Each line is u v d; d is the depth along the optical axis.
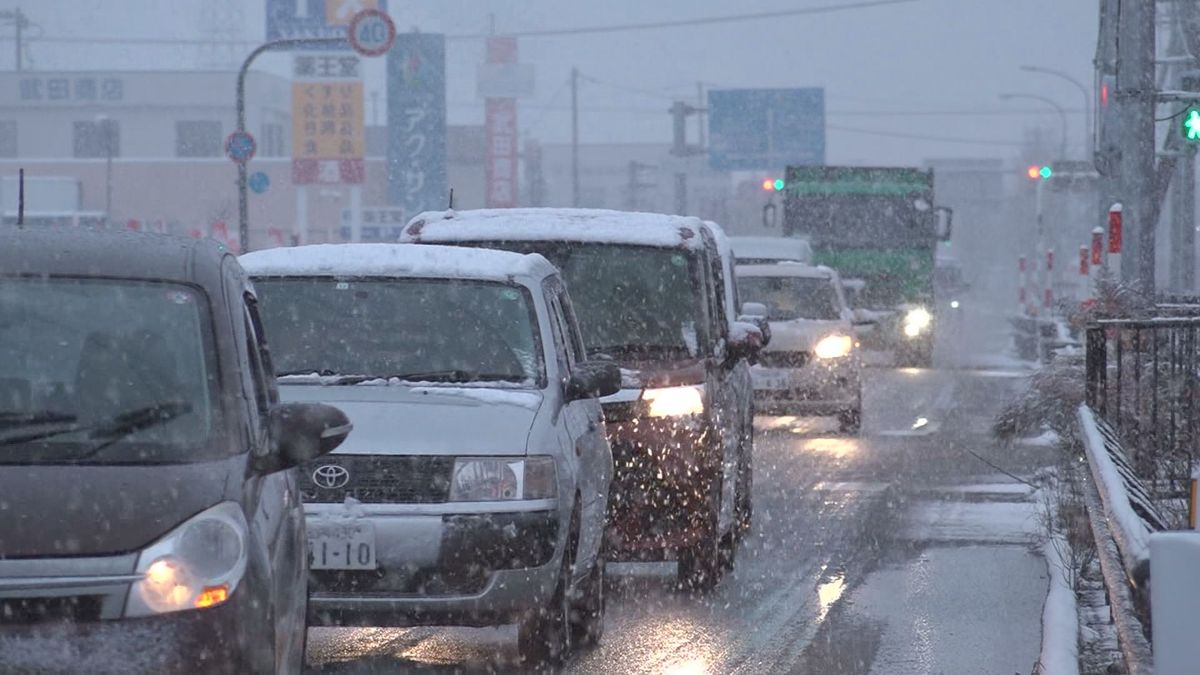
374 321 25.77
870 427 64.81
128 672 14.41
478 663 24.67
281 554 16.77
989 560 34.66
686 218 34.31
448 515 22.41
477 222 33.38
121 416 16.05
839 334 62.28
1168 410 37.94
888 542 37.16
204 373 16.59
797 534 38.25
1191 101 63.66
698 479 29.67
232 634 14.84
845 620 28.55
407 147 190.38
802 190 110.56
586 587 25.97
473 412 23.47
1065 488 34.78
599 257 32.34
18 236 17.64
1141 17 63.50
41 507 14.80
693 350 31.25
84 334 16.70
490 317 25.72
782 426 65.81
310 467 22.69
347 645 26.00
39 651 14.35
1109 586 19.50
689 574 30.66
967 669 24.78
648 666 24.94
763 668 24.84
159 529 14.84
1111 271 62.38
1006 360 124.50
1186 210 102.62
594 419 27.08
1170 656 12.95
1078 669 21.94
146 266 17.38
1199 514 17.92
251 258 27.02
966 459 53.19
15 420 15.84
